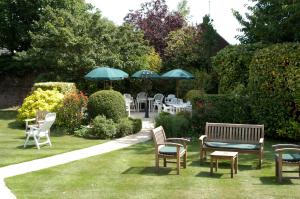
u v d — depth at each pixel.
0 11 26.42
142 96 25.28
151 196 7.95
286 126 14.19
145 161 11.25
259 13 16.56
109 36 23.20
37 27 24.88
